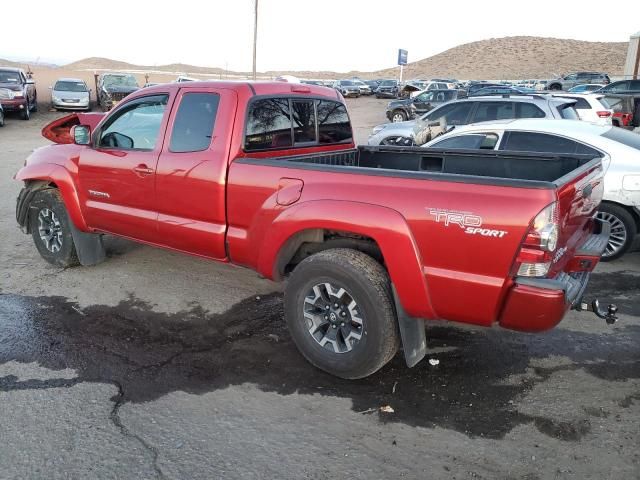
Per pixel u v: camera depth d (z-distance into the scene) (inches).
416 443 122.9
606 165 239.6
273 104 177.8
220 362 158.1
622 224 242.4
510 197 117.7
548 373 153.3
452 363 158.6
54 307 194.1
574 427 128.7
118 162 192.9
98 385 144.8
